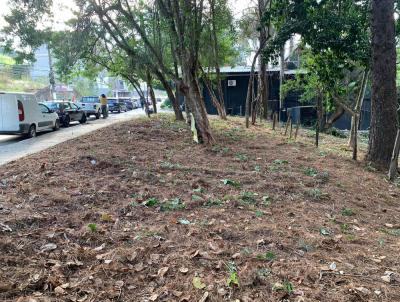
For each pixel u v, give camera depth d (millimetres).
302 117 24156
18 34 12477
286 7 9750
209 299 3307
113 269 3758
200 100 10906
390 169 8586
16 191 6043
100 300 3283
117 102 35438
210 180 7098
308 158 9734
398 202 6996
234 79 27688
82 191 6117
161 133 12930
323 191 6844
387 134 9430
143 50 14156
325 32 9562
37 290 3379
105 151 9398
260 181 7145
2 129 15289
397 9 10164
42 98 37375
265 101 22297
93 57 18000
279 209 5754
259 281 3572
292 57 22172
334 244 4570
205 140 10891
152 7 13719
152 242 4355
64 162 7953
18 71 39000
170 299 3328
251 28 19047
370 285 3629
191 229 4734
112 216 5152
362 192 7207
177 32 10578
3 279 3455
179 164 8281
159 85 25422
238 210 5602
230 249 4219
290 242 4508
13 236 4344
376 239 4887
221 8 15859
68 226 4789
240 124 17141
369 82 13242
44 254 3994
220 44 19672
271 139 12656
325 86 11648
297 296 3359
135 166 7898
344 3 9992
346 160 9953
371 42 9422
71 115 20875
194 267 3820
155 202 5742
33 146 12359
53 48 14328
